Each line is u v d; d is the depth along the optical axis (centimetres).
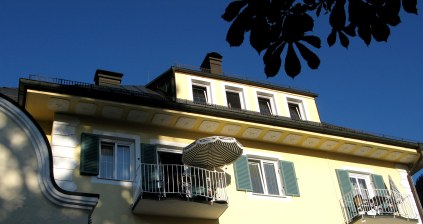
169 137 1592
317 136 1739
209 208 1429
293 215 1600
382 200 1698
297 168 1728
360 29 584
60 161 1398
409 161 1939
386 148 1848
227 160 1561
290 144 1759
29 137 1133
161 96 1752
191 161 1534
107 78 1862
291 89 1966
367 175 1858
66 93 1438
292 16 584
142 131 1564
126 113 1524
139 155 1500
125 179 1452
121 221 1359
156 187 1411
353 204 1702
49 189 1088
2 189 1059
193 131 1639
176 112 1554
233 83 1869
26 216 1048
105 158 1479
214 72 2020
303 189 1683
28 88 1406
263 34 588
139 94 1558
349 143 1797
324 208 1669
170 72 1811
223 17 590
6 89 1750
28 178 1088
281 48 596
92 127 1502
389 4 573
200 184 1495
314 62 583
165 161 1553
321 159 1798
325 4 590
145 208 1373
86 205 1105
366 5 577
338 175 1775
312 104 1984
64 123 1473
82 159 1416
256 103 1858
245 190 1580
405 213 1736
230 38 591
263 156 1697
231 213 1515
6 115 1141
